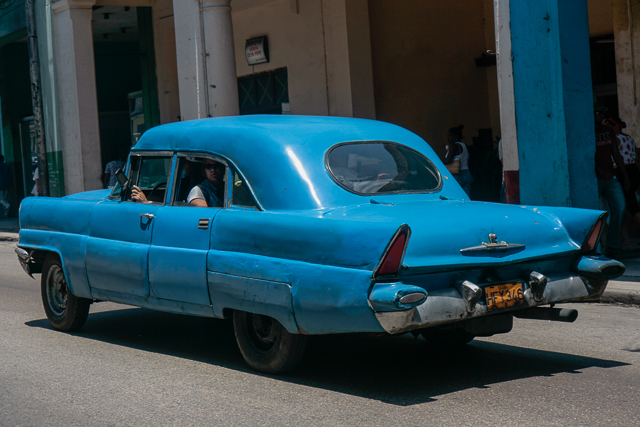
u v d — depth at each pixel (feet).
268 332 16.38
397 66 46.83
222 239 16.43
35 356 18.67
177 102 59.52
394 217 14.73
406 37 47.21
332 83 46.03
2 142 77.10
